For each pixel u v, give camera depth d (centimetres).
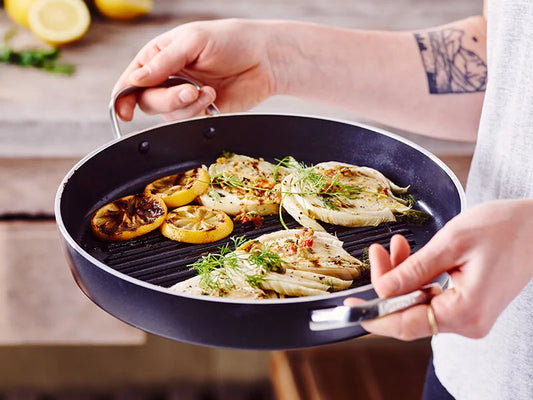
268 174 72
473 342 69
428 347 124
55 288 116
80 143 106
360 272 62
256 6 147
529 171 62
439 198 67
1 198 109
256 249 63
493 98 65
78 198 66
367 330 49
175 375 131
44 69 120
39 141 105
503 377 66
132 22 140
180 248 64
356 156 74
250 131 75
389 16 144
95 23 139
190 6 147
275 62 80
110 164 70
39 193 110
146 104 76
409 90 80
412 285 48
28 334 120
